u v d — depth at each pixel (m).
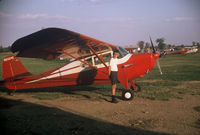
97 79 6.62
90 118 3.98
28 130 3.34
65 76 6.89
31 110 4.68
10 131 3.30
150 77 11.15
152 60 6.30
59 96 6.34
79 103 5.38
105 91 7.13
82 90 7.56
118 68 6.21
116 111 4.51
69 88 8.17
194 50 43.44
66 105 5.16
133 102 5.43
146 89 7.20
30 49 5.32
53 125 3.58
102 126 3.50
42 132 3.25
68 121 3.81
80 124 3.62
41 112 4.48
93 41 5.41
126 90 5.68
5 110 4.68
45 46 5.33
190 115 4.10
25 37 4.38
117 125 3.54
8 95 6.85
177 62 25.33
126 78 6.14
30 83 7.21
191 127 3.39
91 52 6.44
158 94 6.25
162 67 18.31
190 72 13.27
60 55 6.50
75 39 5.10
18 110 4.68
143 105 5.05
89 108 4.82
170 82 9.00
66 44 5.44
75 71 6.78
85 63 6.30
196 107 4.74
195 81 9.25
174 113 4.27
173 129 3.30
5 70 7.30
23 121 3.83
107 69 6.24
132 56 6.36
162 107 4.80
